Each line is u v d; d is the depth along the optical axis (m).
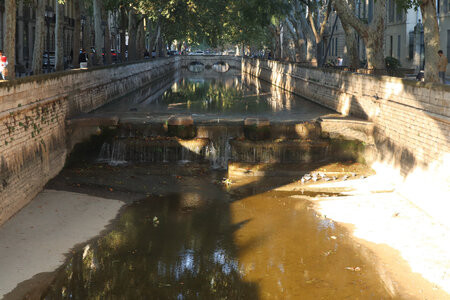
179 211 18.75
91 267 14.27
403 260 14.78
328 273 14.05
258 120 25.23
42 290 13.03
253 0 41.59
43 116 20.94
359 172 23.19
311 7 42.12
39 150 20.19
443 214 17.03
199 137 25.61
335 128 24.73
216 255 15.15
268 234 16.67
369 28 29.39
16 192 17.67
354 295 12.93
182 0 54.78
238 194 20.70
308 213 18.52
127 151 24.91
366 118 25.70
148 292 13.05
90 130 24.98
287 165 23.97
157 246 15.71
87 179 21.98
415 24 48.59
